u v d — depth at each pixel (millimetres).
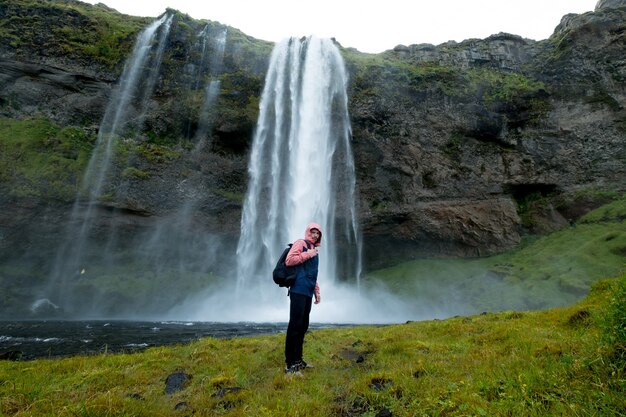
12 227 29750
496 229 38375
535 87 39469
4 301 28484
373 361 6379
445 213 38594
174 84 37594
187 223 35656
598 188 36344
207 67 38969
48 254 30969
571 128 38281
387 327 10289
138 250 34156
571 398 3553
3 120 33062
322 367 6238
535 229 38156
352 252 40406
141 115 36531
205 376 5828
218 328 19250
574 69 38906
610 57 38062
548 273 30703
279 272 6070
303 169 39469
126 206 33125
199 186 36438
